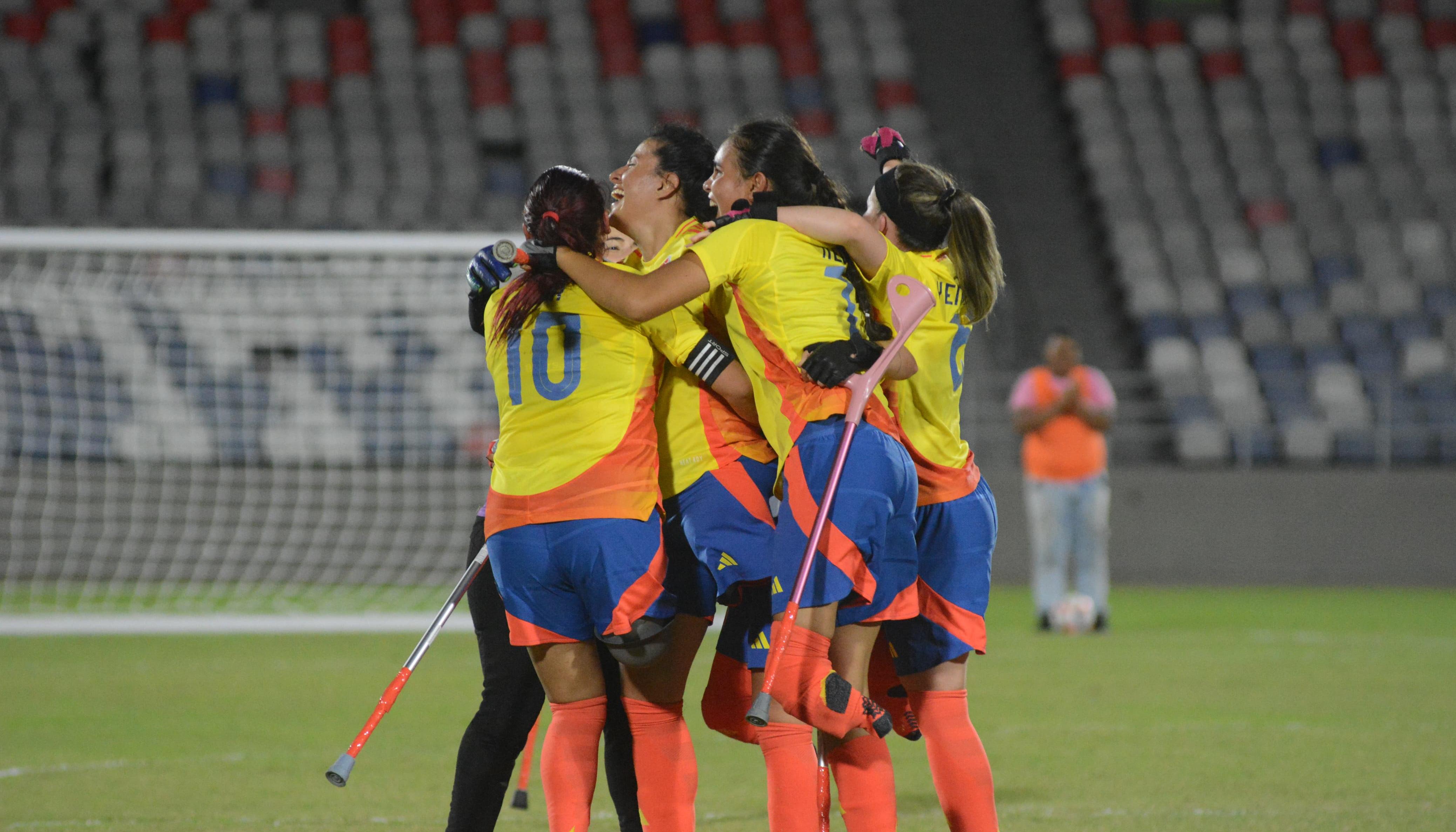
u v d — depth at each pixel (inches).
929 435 528.7
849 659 499.5
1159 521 2023.9
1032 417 1438.2
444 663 1213.7
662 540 487.2
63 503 1769.2
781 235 491.5
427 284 1850.4
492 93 2517.2
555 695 492.4
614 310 470.6
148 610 1547.7
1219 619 1571.1
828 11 2775.6
